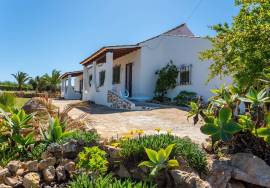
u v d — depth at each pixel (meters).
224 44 9.83
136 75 20.89
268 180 5.08
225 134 5.56
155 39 20.55
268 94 6.02
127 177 5.45
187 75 19.84
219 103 6.24
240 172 5.26
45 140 6.79
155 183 5.05
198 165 5.32
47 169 5.43
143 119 11.89
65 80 34.12
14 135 7.00
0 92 11.45
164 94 20.39
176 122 11.18
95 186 4.22
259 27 7.77
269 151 5.73
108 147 5.86
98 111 14.80
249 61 8.05
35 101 9.52
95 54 19.42
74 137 6.37
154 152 5.08
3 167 6.07
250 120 5.80
